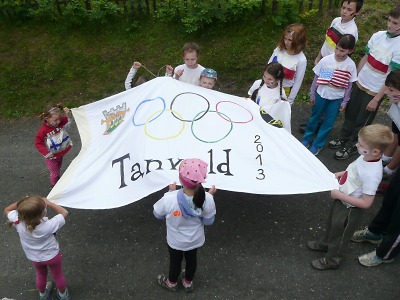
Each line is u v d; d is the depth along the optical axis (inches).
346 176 147.4
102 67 288.2
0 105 272.4
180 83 184.9
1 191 207.5
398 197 152.5
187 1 297.1
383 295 154.3
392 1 314.0
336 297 153.9
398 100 166.1
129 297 154.6
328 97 205.2
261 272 162.9
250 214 188.1
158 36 298.0
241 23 296.4
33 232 131.8
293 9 293.3
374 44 198.1
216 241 175.5
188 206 130.9
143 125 171.2
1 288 159.2
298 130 244.5
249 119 174.4
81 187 159.6
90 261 168.1
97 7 302.0
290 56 202.1
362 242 174.2
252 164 160.9
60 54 293.0
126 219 186.5
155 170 156.6
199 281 159.6
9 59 291.9
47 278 160.7
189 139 165.5
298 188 156.0
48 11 302.0
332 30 212.2
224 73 282.0
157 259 168.6
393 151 204.8
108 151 167.9
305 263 166.2
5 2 300.7
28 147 239.5
